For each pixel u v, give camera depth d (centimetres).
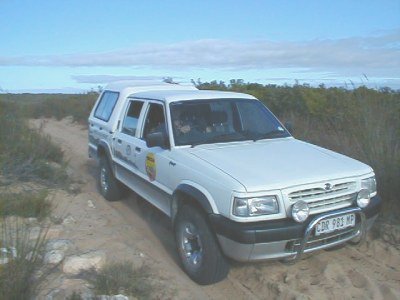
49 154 1059
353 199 459
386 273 484
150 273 485
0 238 502
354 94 947
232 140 560
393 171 627
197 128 563
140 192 637
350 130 792
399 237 552
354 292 446
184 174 494
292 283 465
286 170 455
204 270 457
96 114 857
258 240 412
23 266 416
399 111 784
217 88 1609
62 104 2631
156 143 544
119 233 624
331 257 518
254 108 624
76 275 463
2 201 639
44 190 726
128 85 788
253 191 419
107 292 423
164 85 782
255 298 450
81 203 761
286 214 424
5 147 922
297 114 1139
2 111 1105
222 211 430
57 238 575
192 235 478
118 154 712
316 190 438
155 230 645
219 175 448
